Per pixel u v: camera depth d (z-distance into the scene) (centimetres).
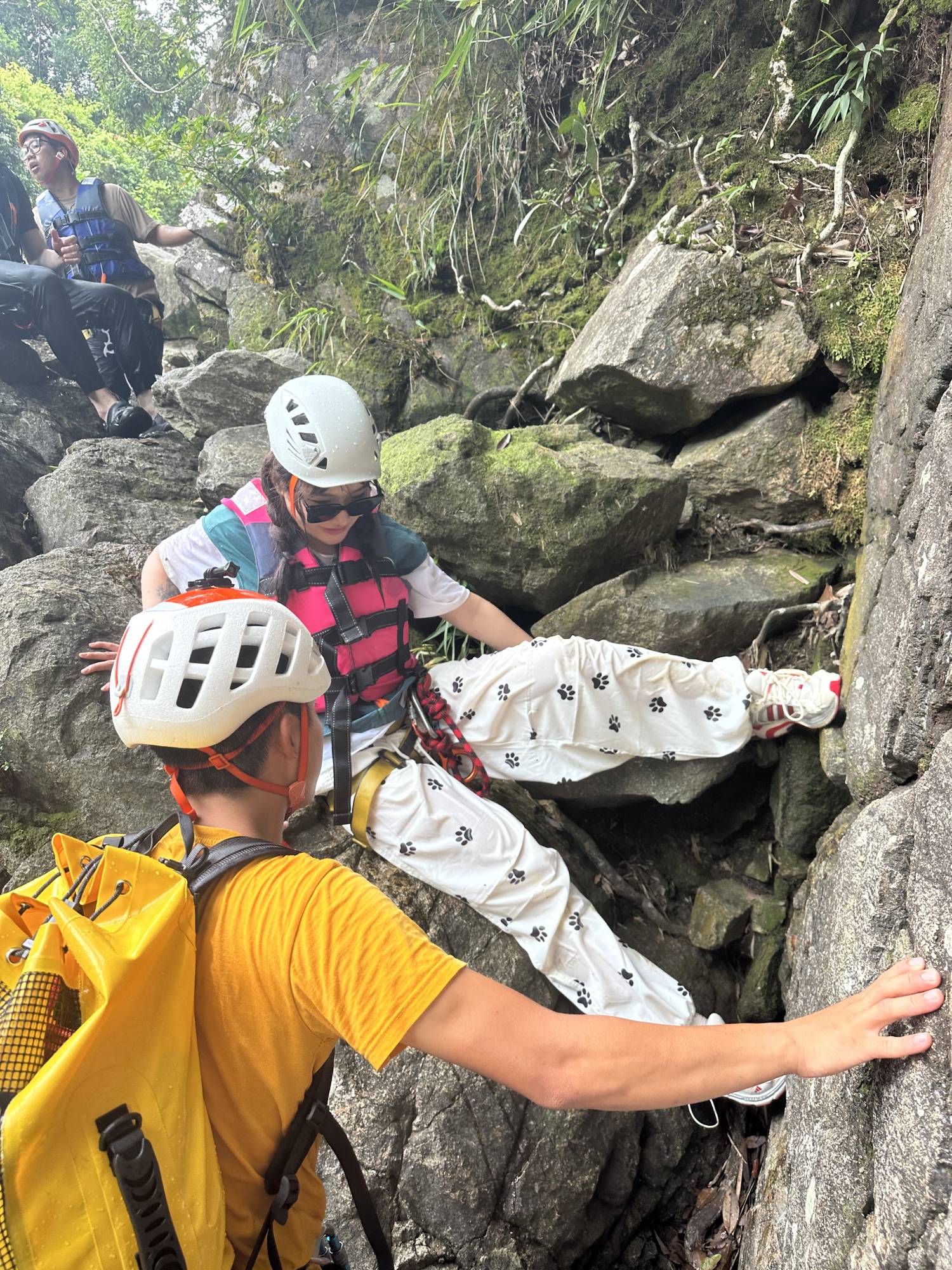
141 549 262
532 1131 190
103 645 211
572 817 247
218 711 93
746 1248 175
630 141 315
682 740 208
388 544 201
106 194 394
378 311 382
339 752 189
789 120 260
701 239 257
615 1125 199
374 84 401
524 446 246
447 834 192
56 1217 72
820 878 187
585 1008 193
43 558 249
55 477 308
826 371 244
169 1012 81
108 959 76
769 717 208
